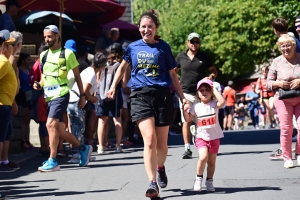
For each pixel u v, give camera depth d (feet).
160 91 38.32
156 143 38.04
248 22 227.61
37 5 84.12
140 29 38.91
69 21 86.94
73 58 52.80
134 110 38.09
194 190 39.81
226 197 37.58
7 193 41.60
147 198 38.06
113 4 85.46
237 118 171.63
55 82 52.34
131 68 40.06
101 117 67.56
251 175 45.73
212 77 60.85
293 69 49.11
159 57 38.55
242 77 302.25
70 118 59.57
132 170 51.08
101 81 67.05
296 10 142.41
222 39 235.81
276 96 49.80
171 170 50.01
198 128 39.73
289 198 36.81
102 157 62.95
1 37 44.73
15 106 52.60
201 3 272.10
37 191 42.06
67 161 59.98
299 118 49.39
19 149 70.33
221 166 51.06
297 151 50.44
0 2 78.84
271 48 227.61
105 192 40.73
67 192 41.27
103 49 81.25
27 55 72.59
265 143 71.82
